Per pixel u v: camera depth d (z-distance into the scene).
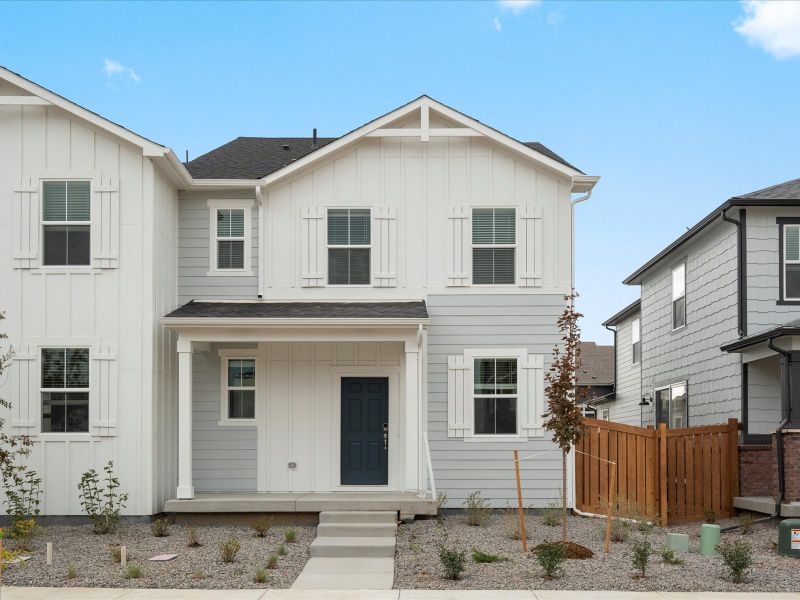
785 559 12.42
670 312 23.06
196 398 17.23
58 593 10.16
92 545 13.33
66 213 16.03
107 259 15.84
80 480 15.47
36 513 14.83
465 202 17.44
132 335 15.73
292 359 17.33
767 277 17.64
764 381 17.59
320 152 17.25
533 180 17.47
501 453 17.02
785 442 15.45
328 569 11.62
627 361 28.92
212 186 17.39
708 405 19.75
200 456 17.14
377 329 15.96
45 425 15.66
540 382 17.12
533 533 14.32
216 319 15.58
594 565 11.65
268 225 17.56
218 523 15.38
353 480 17.11
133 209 15.93
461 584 10.66
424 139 17.12
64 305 15.81
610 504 12.62
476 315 17.30
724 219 17.91
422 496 15.65
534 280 17.28
